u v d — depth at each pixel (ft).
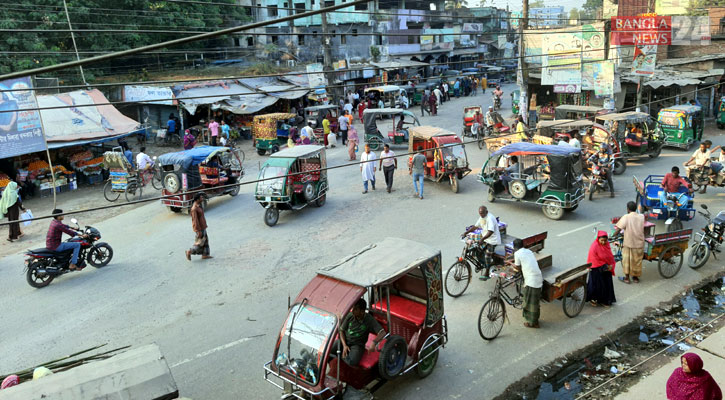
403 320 28.25
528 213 55.11
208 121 99.09
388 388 27.61
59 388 19.43
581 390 27.04
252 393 27.61
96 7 97.96
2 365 31.14
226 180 63.57
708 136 90.79
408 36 167.12
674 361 29.17
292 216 57.88
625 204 56.49
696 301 35.96
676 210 46.85
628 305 35.68
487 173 58.80
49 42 93.04
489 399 26.53
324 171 60.80
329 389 24.00
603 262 34.47
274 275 42.34
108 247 46.21
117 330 34.76
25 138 65.67
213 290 40.11
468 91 166.40
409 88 144.05
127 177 65.82
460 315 35.04
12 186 53.57
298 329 25.26
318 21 146.51
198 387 28.17
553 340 31.76
